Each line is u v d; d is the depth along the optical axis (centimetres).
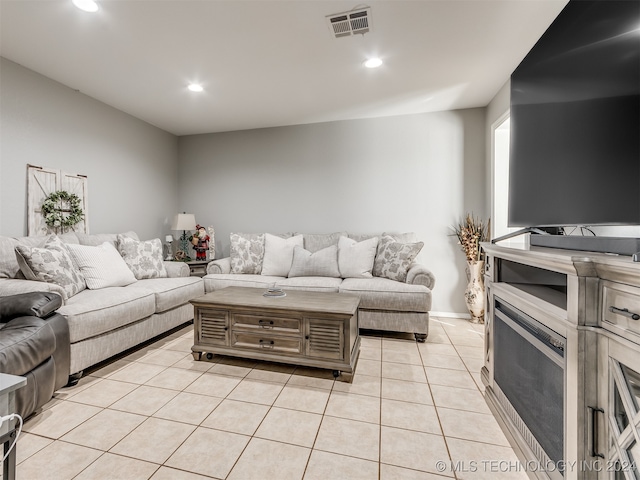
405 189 372
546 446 114
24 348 148
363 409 173
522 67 179
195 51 237
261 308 219
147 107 348
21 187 258
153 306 258
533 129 166
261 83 289
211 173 441
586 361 92
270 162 418
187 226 402
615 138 111
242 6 187
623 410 84
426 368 225
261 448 141
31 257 208
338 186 393
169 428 154
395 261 310
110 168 344
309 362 213
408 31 212
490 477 125
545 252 116
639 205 101
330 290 292
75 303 205
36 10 190
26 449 138
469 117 351
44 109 275
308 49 234
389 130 376
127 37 219
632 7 104
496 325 170
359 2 184
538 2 183
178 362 233
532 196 167
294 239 370
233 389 194
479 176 350
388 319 279
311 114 369
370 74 271
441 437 149
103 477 123
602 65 117
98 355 209
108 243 287
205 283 339
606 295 89
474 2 184
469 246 330
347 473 126
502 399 159
